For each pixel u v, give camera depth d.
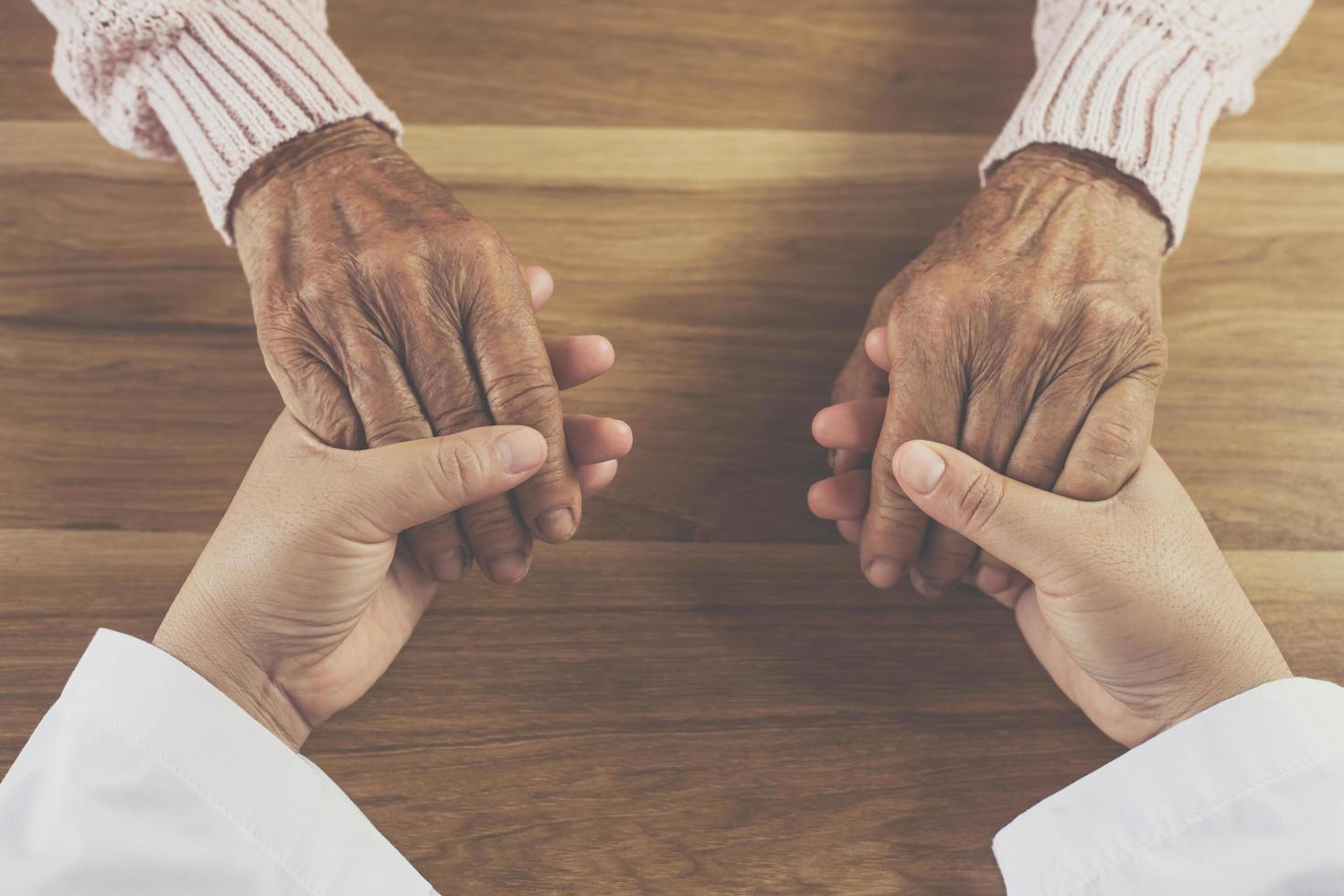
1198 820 0.42
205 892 0.41
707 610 0.50
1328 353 0.52
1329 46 0.57
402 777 0.48
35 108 0.55
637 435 0.52
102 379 0.51
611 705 0.48
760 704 0.49
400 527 0.44
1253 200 0.54
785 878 0.47
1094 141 0.49
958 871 0.47
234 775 0.42
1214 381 0.52
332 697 0.46
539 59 0.56
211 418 0.51
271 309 0.46
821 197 0.55
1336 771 0.42
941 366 0.46
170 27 0.48
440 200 0.47
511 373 0.45
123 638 0.44
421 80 0.56
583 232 0.54
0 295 0.52
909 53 0.57
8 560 0.50
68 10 0.48
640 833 0.47
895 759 0.48
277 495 0.44
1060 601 0.45
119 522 0.50
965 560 0.48
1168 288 0.53
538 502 0.46
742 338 0.53
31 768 0.42
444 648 0.49
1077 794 0.44
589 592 0.50
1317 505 0.51
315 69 0.49
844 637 0.49
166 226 0.53
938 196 0.55
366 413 0.45
